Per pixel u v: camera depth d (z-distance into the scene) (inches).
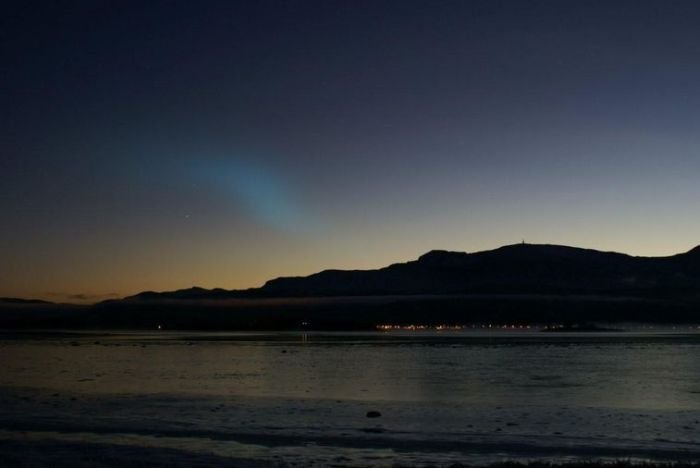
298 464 1148.5
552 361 4790.8
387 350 6628.9
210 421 1733.5
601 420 1780.3
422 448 1343.5
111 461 1095.6
